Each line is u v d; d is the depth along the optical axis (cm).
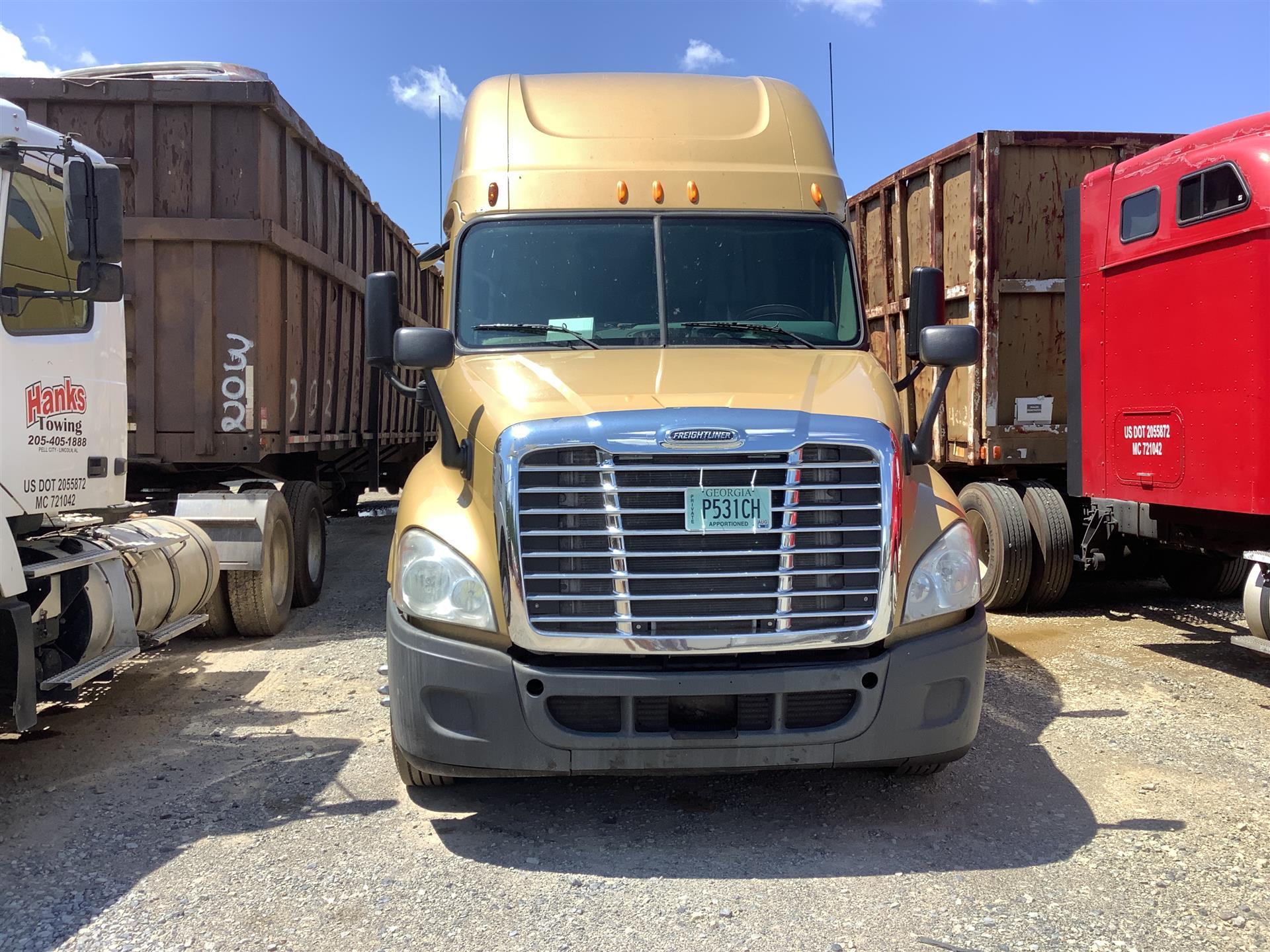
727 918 324
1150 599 859
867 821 401
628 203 501
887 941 310
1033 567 778
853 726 359
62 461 469
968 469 910
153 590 566
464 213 505
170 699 577
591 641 352
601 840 385
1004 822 399
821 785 441
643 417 360
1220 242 561
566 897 339
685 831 394
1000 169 771
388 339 451
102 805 420
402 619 378
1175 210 595
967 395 815
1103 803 416
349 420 1011
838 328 493
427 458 448
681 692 350
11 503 427
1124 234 645
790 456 357
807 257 503
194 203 695
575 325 479
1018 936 311
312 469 933
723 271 494
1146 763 463
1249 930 313
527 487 356
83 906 332
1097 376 679
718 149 520
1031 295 784
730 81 565
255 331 707
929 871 356
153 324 697
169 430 704
